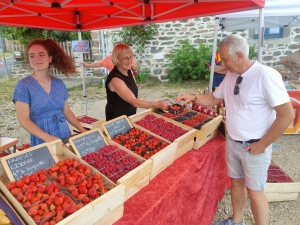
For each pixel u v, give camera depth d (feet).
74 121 8.77
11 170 5.08
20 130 18.67
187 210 7.38
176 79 32.17
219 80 16.39
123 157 6.18
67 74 8.76
